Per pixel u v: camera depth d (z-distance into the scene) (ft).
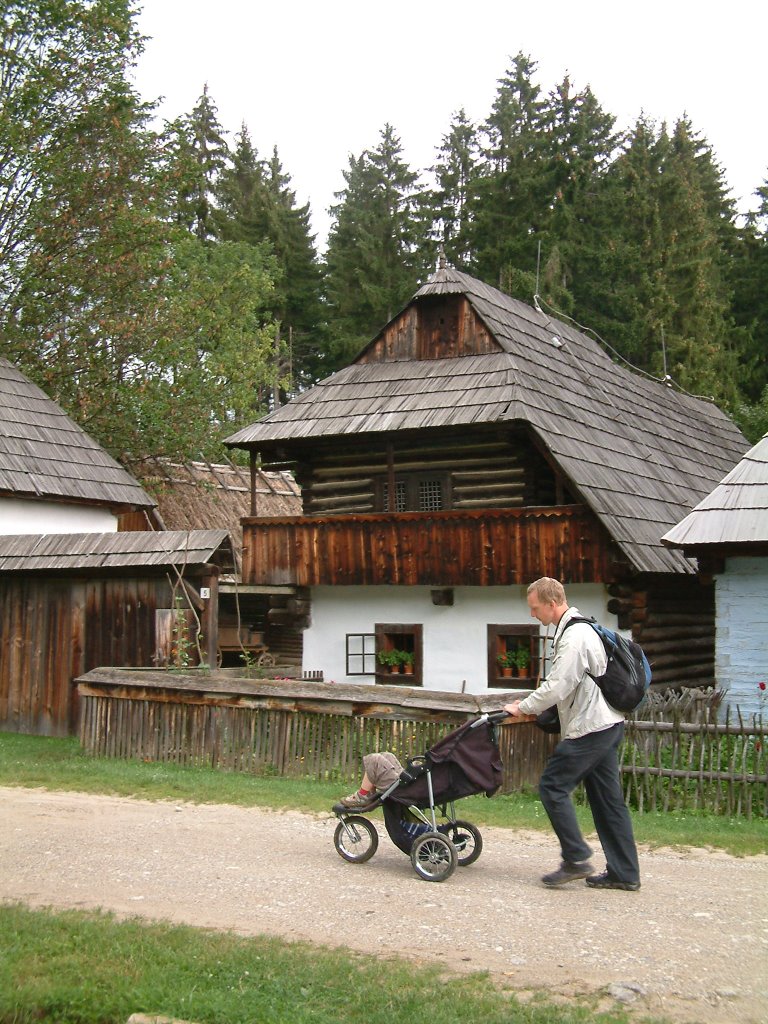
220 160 152.46
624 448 63.62
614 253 130.00
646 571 50.34
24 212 91.50
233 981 16.99
